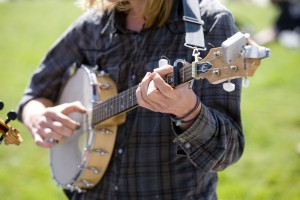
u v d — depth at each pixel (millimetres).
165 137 2465
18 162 5695
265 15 11859
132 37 2611
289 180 5027
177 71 2043
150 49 2535
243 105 6582
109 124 2592
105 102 2557
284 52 8812
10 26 10703
